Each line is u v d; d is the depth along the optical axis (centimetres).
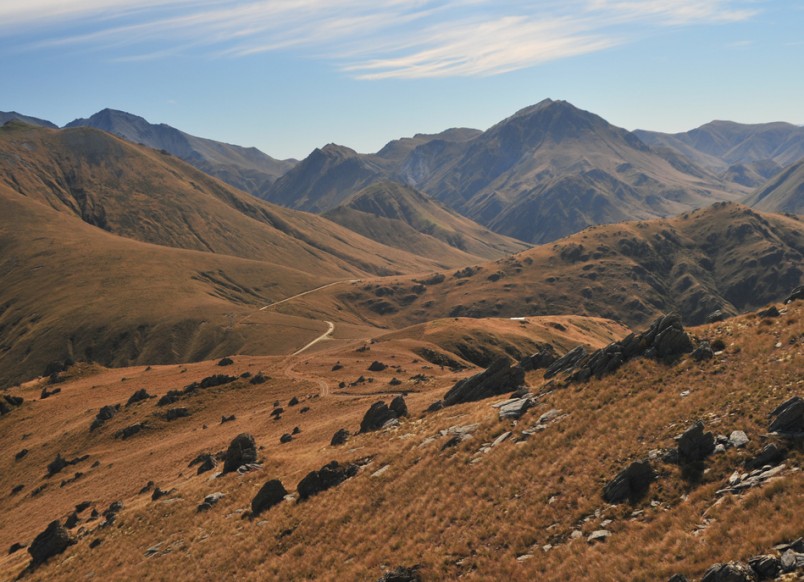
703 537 2184
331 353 18750
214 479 5956
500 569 2575
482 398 5841
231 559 3819
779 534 1989
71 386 18100
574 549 2469
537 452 3509
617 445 3167
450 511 3281
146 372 18438
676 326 4284
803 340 3466
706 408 3153
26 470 11856
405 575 2766
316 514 4006
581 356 5628
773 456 2483
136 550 4641
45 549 5472
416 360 17225
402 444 4816
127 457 10438
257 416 10781
